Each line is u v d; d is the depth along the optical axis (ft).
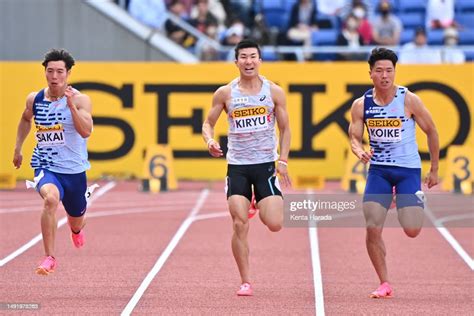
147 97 212.02
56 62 105.40
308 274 120.57
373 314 98.22
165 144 212.02
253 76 106.42
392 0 256.73
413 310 100.12
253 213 110.32
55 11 228.22
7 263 126.00
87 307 100.22
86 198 110.73
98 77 212.64
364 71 210.38
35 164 108.47
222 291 109.50
